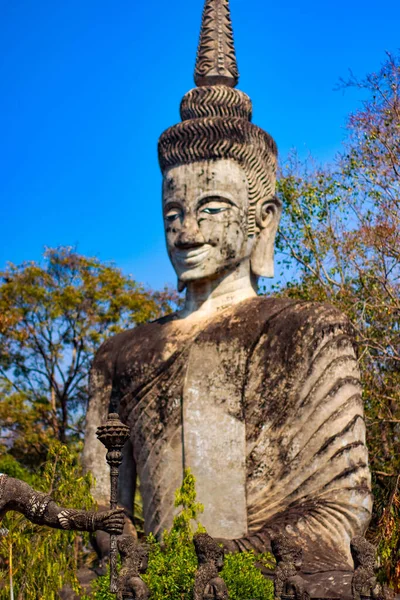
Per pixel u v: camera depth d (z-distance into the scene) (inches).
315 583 400.8
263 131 524.7
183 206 509.4
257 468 463.8
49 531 474.3
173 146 516.4
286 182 840.3
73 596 475.8
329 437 461.4
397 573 618.8
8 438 1048.8
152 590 368.5
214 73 541.0
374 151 815.7
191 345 490.3
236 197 507.5
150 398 492.1
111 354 526.6
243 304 501.7
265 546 432.8
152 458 483.8
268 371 473.1
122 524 278.8
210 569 343.9
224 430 469.1
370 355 712.4
